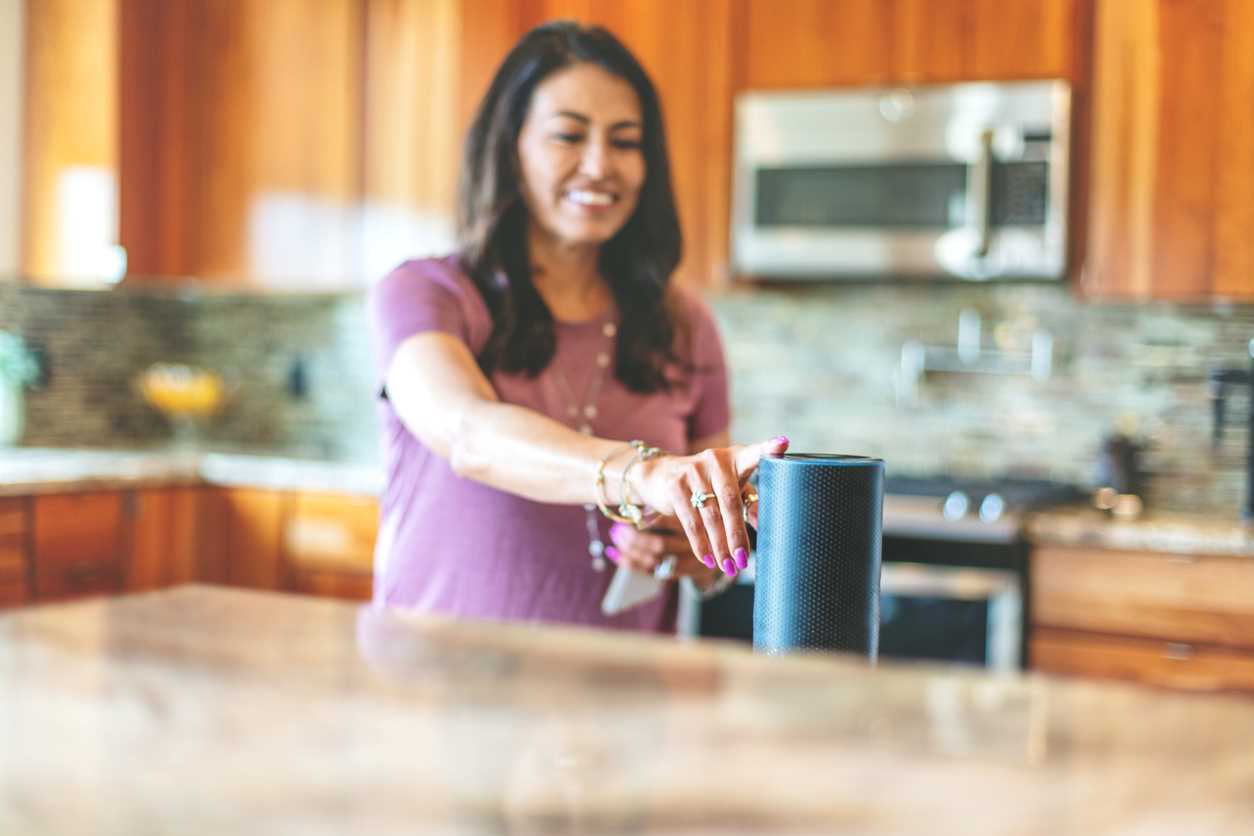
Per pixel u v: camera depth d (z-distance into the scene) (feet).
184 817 1.43
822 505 2.73
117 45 11.61
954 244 10.05
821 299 11.66
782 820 1.43
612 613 4.79
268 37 11.96
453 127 11.39
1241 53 9.21
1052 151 9.73
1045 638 9.11
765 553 2.81
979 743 1.72
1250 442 9.60
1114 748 1.70
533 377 4.98
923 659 9.20
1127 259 9.52
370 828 1.40
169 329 14.02
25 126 11.80
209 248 12.19
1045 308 11.03
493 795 1.51
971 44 9.99
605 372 5.12
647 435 5.15
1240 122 9.22
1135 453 10.26
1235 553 8.63
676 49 10.75
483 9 11.25
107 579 10.61
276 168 11.99
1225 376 9.56
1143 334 10.74
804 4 10.39
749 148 10.56
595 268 5.19
